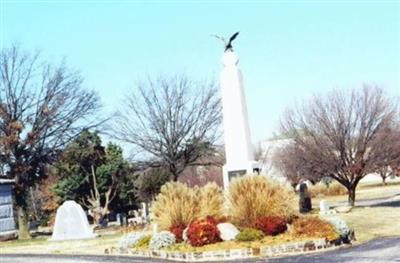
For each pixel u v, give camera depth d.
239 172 24.31
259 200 18.84
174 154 40.19
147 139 42.25
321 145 32.97
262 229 18.25
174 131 40.25
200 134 40.44
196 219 19.50
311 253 16.77
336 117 32.78
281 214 18.75
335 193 56.25
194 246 17.98
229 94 24.89
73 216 29.30
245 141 24.61
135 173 45.84
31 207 54.53
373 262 14.31
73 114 39.88
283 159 45.12
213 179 43.75
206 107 40.94
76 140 44.53
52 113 38.31
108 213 46.69
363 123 32.53
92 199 46.50
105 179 46.19
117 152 47.22
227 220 19.25
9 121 37.09
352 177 33.31
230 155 24.67
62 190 46.47
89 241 26.48
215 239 18.05
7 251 26.11
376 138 32.12
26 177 38.34
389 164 32.25
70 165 46.03
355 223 24.52
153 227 21.52
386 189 59.19
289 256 16.42
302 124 35.22
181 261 17.20
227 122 24.84
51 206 50.75
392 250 16.25
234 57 25.08
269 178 19.73
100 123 41.28
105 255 20.58
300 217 19.22
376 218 26.22
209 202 20.56
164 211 20.64
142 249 19.58
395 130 32.81
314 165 33.16
